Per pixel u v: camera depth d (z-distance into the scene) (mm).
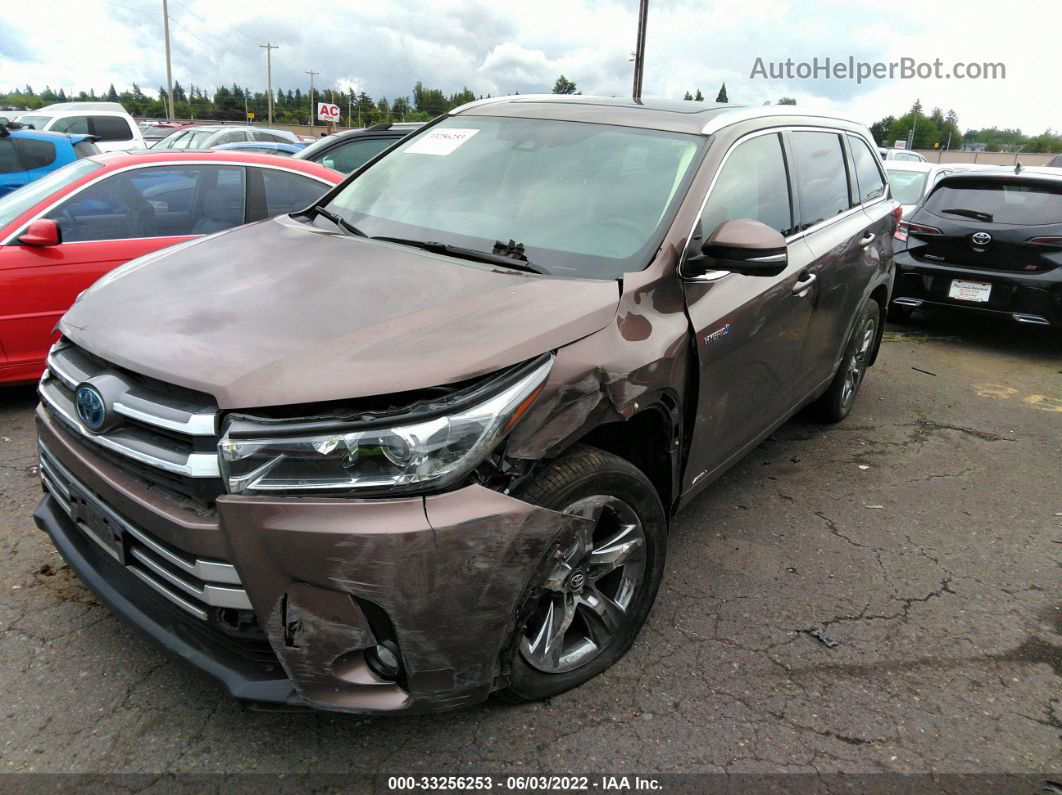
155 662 2570
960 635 2979
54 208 4543
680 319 2666
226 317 2244
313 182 5547
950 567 3453
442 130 3611
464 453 1939
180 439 2010
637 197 2898
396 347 2049
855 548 3568
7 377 4441
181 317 2270
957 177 7055
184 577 2045
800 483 4211
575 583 2396
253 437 1864
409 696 2041
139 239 4781
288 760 2229
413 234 2980
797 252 3588
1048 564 3521
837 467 4434
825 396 4797
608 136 3201
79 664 2545
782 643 2865
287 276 2529
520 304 2316
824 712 2535
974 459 4637
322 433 1860
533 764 2262
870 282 4523
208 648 2107
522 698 2404
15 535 3266
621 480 2395
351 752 2270
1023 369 6527
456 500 1942
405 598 1919
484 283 2471
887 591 3242
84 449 2270
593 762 2281
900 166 10945
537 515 2068
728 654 2785
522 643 2293
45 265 4418
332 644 1945
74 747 2227
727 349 2957
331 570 1874
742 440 3426
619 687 2584
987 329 7848
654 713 2480
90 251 4578
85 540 2484
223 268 2666
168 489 2066
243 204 5223
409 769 2223
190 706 2400
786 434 4883
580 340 2281
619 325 2424
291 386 1912
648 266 2648
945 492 4191
